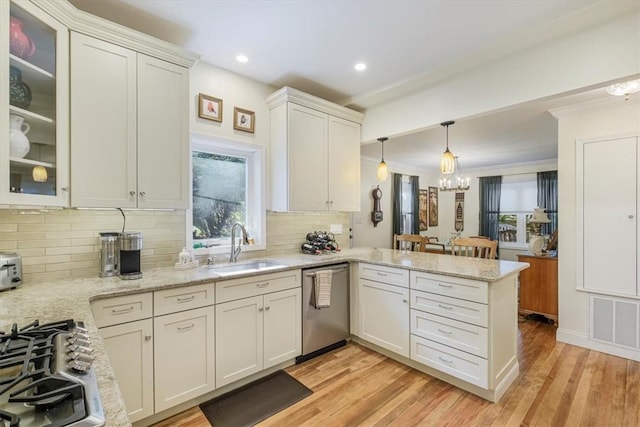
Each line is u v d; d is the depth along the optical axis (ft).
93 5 6.36
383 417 6.52
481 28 7.00
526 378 8.06
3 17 4.60
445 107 9.50
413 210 24.88
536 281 12.30
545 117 12.07
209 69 8.98
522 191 23.68
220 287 7.08
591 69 6.79
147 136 6.95
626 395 7.29
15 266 5.80
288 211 10.21
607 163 9.68
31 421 2.09
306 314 8.87
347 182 11.50
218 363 7.06
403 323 8.54
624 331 9.35
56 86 5.64
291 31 7.29
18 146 5.03
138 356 5.96
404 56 8.30
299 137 10.03
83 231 6.98
